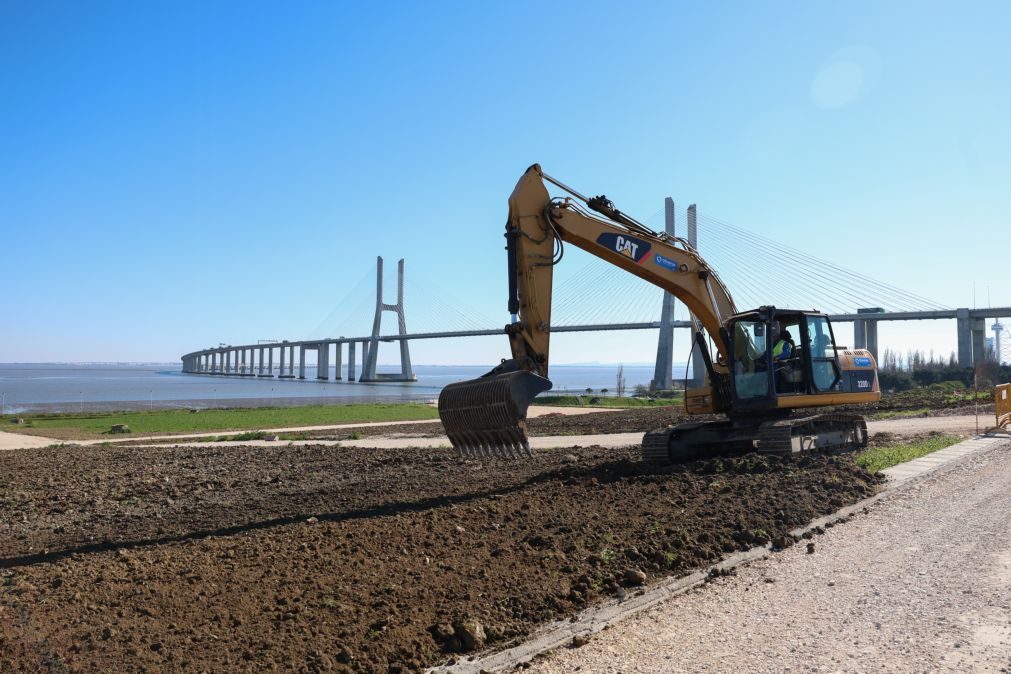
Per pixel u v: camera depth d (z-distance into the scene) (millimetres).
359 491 11898
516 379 9867
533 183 11359
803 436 13281
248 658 4648
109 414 42812
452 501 10102
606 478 11461
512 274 11125
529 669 4672
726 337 13547
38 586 6305
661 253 13016
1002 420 19750
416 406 50156
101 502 12281
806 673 4578
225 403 66688
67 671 4441
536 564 6613
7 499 12758
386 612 5441
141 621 5312
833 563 6980
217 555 7324
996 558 6992
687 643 5078
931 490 10609
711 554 7113
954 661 4707
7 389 116250
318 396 84062
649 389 70438
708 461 12664
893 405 31656
